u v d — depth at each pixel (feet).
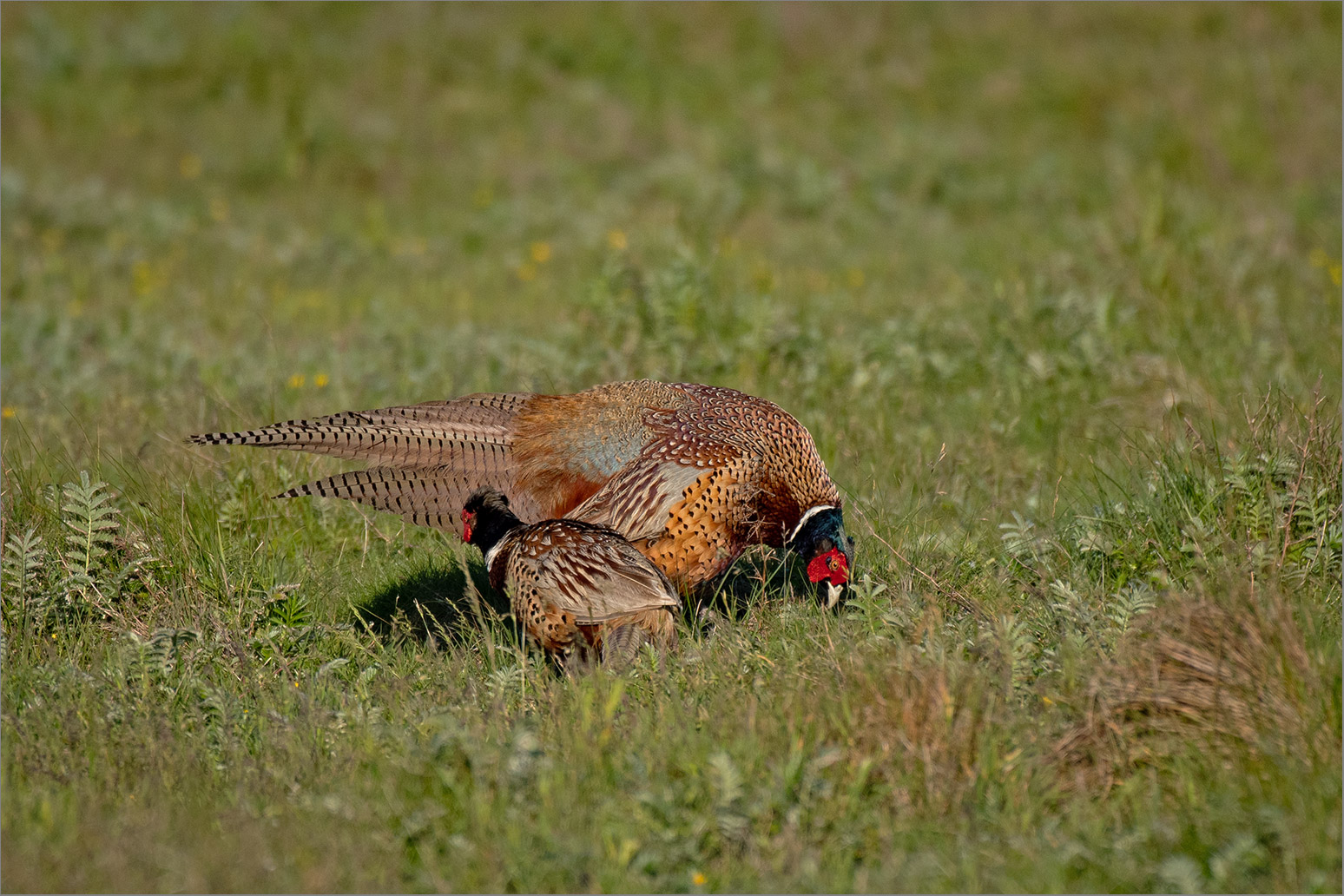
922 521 71.00
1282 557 58.23
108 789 47.91
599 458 64.13
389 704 55.11
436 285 136.98
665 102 201.36
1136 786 45.55
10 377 100.22
